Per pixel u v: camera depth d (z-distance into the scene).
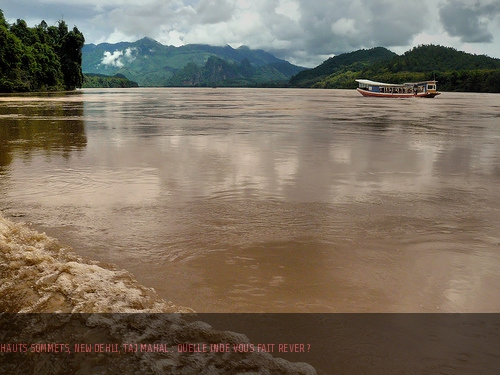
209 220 6.05
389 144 14.27
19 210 6.45
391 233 5.58
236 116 27.17
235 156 11.54
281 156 11.60
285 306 3.66
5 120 22.58
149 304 3.63
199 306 3.63
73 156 11.39
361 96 85.00
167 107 38.31
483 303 3.77
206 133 17.08
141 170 9.54
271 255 4.80
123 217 6.16
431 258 4.76
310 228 5.74
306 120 24.34
